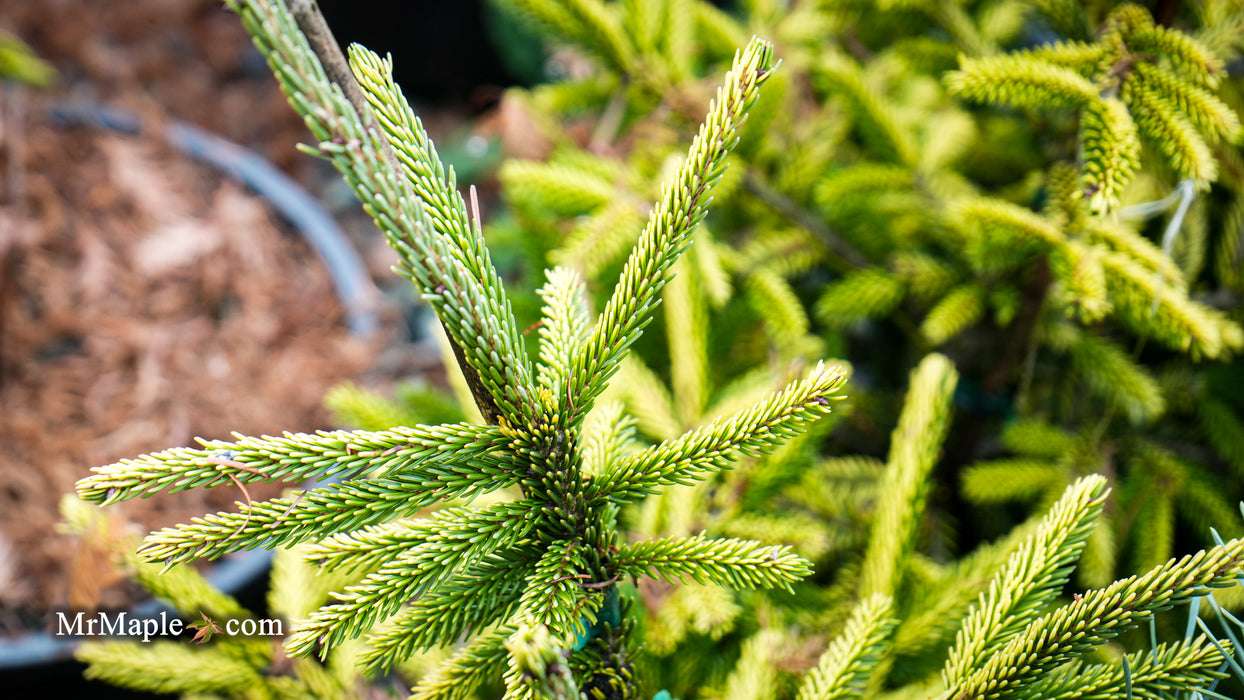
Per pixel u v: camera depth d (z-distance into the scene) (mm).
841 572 790
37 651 1037
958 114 1044
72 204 1555
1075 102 649
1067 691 529
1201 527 873
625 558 525
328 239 1605
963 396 948
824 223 1037
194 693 681
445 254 472
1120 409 971
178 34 2225
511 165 886
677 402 778
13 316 1381
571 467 515
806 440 703
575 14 881
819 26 1023
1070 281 699
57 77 2016
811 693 573
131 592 1068
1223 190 958
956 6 907
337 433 486
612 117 1013
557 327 534
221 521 482
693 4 1022
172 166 1671
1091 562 795
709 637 695
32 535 1157
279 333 1466
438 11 2383
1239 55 836
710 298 964
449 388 1580
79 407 1318
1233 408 943
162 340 1409
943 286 937
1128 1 704
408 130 476
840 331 1126
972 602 663
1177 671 528
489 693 647
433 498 499
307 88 442
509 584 520
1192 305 688
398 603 493
